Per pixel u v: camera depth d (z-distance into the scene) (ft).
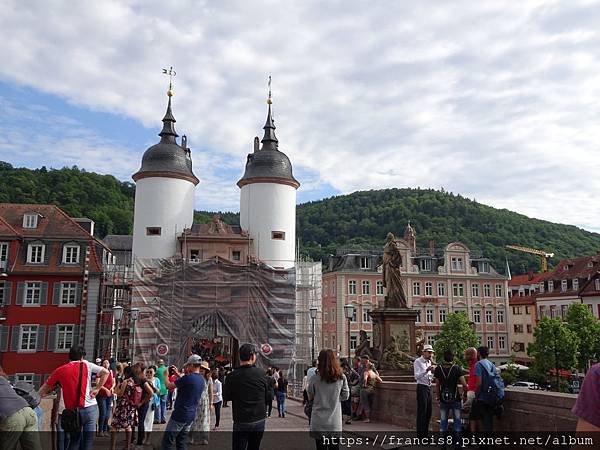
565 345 172.35
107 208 313.94
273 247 152.46
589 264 236.84
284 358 130.82
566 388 176.45
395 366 61.67
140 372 41.81
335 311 215.92
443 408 34.42
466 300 224.74
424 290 221.05
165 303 128.06
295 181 157.58
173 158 152.56
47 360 136.67
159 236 148.15
